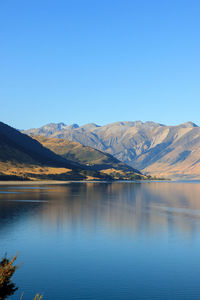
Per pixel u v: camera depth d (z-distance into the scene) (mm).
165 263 42281
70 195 150750
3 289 19078
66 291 33344
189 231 62812
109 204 113688
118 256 45250
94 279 36688
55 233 59594
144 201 128375
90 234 59375
